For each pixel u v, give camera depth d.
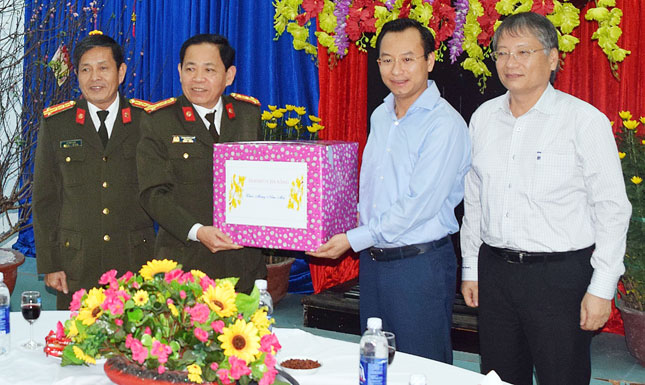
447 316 2.28
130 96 5.36
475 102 3.20
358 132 4.46
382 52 2.24
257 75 4.79
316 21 4.46
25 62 5.21
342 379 1.60
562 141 2.10
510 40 2.11
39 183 2.60
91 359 1.47
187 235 2.29
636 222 3.34
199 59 2.40
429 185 2.15
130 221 2.64
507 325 2.22
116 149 2.62
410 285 2.21
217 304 1.41
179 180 2.42
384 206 2.27
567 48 2.91
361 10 3.03
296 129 4.21
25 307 1.80
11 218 5.82
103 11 5.41
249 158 2.17
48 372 1.59
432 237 2.23
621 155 3.32
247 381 1.40
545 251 2.12
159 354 1.34
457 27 3.00
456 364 3.37
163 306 1.41
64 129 2.61
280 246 2.16
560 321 2.12
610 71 3.82
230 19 4.77
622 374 3.34
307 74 4.64
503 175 2.19
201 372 1.37
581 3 3.02
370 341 1.50
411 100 2.27
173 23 5.11
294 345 1.85
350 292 3.87
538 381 2.21
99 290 1.47
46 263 2.61
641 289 3.37
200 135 2.43
